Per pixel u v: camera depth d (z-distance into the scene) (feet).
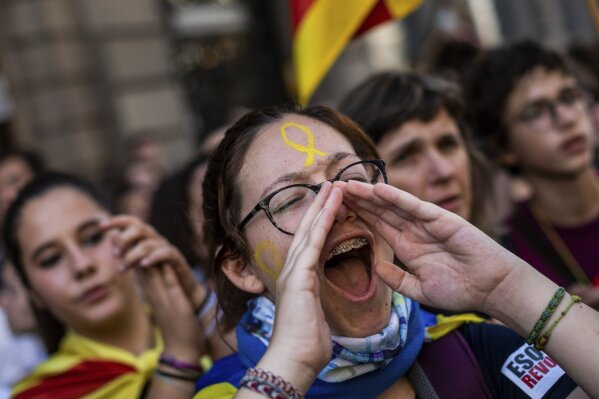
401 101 6.59
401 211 4.19
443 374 4.57
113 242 6.57
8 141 23.45
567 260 7.77
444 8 12.76
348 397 4.36
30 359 8.50
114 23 22.85
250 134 4.62
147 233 5.85
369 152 4.91
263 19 26.37
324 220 3.99
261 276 4.56
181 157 23.62
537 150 7.75
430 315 5.04
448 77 9.96
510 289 4.01
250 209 4.47
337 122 4.81
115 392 6.57
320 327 3.89
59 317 6.94
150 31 23.32
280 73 26.37
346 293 4.28
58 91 22.81
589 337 3.86
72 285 6.61
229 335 5.38
